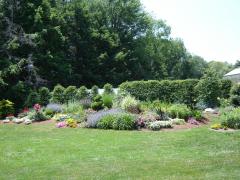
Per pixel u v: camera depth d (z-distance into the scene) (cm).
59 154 1316
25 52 3466
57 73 3903
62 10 4497
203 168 1052
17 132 1875
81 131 1819
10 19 3494
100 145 1458
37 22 3619
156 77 5678
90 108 2389
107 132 1762
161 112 2062
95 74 4638
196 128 1791
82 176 1007
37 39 3531
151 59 5841
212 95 2686
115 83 4741
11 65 3164
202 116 2178
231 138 1483
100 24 5075
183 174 997
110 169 1076
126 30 5384
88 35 4625
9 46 3253
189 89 2809
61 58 3959
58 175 1029
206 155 1241
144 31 5566
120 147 1412
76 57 4497
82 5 4738
